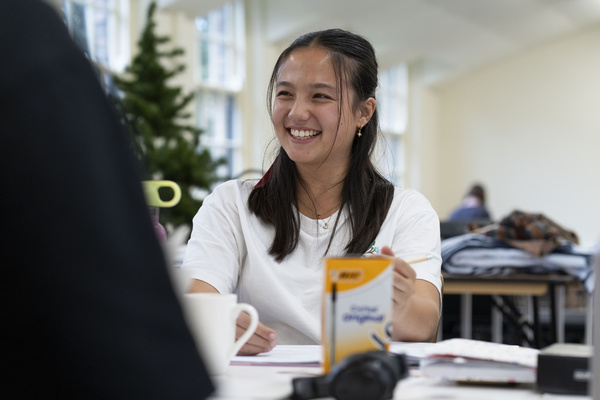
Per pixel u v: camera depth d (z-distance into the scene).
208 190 5.34
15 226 0.48
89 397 0.49
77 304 0.48
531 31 11.95
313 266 1.58
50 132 0.49
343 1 9.28
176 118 5.54
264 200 1.62
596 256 0.72
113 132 0.53
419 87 13.08
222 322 0.97
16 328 0.48
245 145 9.52
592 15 11.74
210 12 8.38
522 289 2.89
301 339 1.55
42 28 0.50
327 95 1.58
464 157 13.32
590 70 12.45
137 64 5.47
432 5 10.23
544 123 12.77
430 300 1.40
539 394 0.85
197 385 0.51
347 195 1.62
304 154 1.57
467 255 2.93
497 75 13.05
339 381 0.76
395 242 1.62
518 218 2.99
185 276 0.98
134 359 0.49
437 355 0.91
